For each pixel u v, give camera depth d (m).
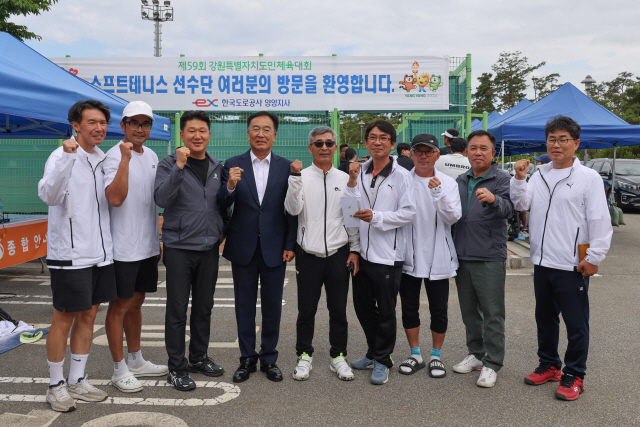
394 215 3.24
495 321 3.36
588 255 2.98
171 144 9.84
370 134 3.36
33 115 4.44
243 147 9.52
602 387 3.26
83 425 2.75
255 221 3.37
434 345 3.61
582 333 3.09
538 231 3.26
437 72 9.25
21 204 9.58
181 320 3.30
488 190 3.23
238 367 3.61
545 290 3.28
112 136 7.07
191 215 3.26
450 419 2.84
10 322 4.39
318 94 9.32
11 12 11.24
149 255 3.31
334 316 3.49
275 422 2.80
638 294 5.78
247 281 3.43
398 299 5.64
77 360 3.07
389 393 3.20
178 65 9.32
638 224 12.44
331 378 3.46
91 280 2.97
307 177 3.36
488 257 3.38
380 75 9.28
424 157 3.41
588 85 14.39
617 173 15.66
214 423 2.79
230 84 9.32
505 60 50.78
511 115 10.81
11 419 2.81
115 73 9.34
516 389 3.26
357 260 3.42
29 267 7.47
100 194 3.04
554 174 3.21
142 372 3.47
